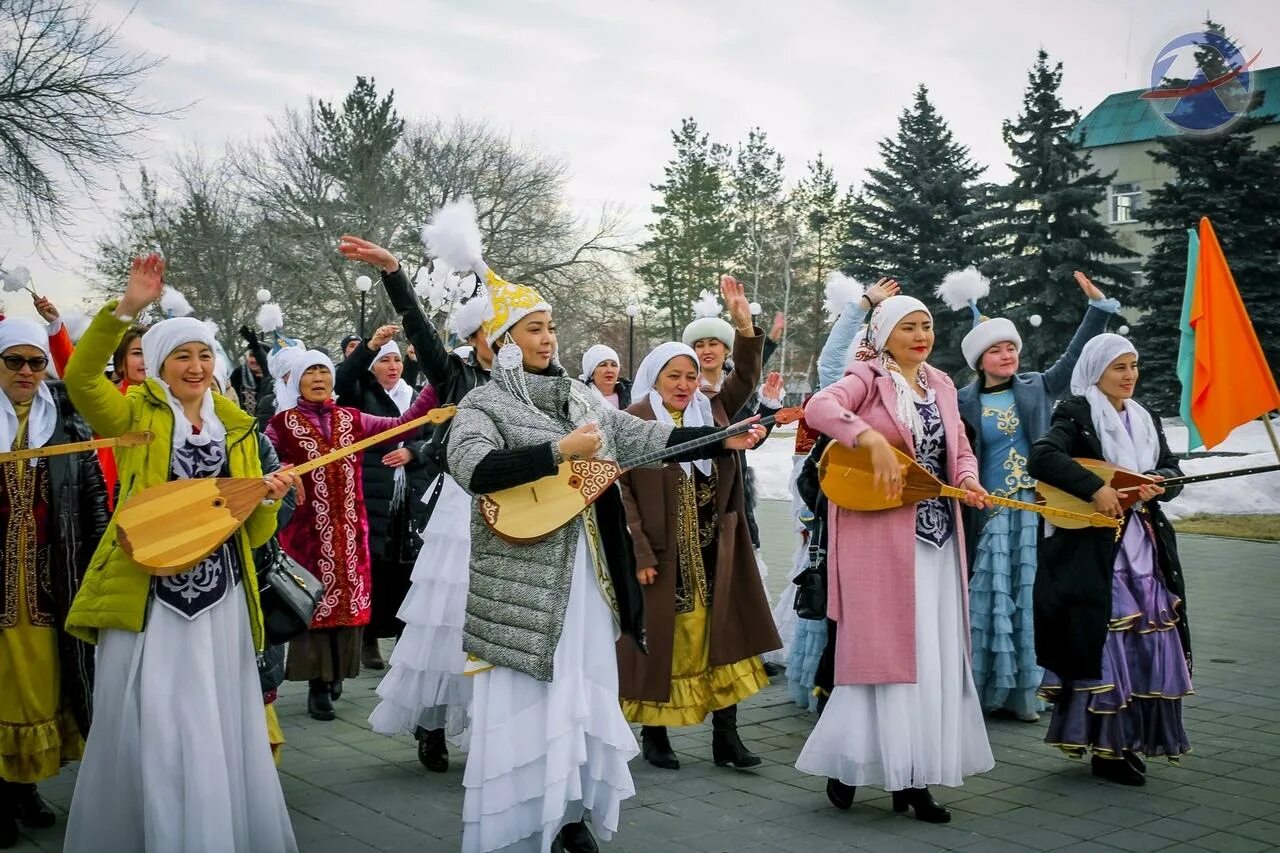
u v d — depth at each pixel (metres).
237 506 4.05
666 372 5.92
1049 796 5.27
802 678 6.93
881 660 4.78
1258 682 7.53
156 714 3.94
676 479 5.64
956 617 5.00
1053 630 5.41
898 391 4.98
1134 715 5.45
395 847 4.55
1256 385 5.17
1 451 4.59
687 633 5.71
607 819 4.11
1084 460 5.45
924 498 4.86
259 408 8.26
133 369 5.54
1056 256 34.12
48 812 4.82
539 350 4.35
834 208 55.25
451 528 5.62
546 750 3.96
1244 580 11.71
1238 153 29.31
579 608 4.09
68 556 4.71
